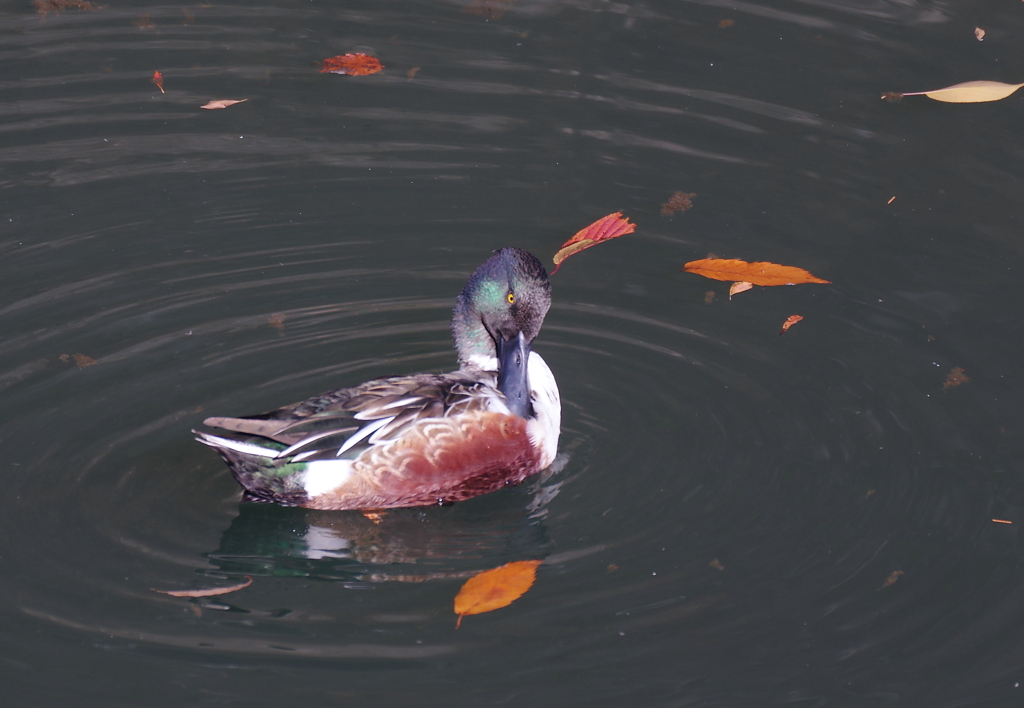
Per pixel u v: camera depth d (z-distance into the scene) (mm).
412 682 7824
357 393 9586
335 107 15000
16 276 12055
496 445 9734
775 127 14664
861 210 13258
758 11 17156
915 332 11453
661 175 13875
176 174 13797
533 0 17359
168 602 8539
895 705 7664
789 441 10227
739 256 12570
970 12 17031
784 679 7859
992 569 8812
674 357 11312
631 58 16031
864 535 9172
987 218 13062
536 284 10297
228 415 10391
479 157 14180
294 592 8719
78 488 9594
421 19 16938
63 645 8055
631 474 10008
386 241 12836
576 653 8086
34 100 15000
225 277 12242
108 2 17297
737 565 8914
